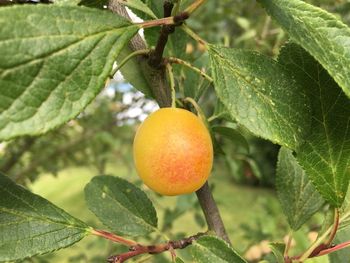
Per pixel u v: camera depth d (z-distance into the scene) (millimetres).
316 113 104
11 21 74
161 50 105
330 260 143
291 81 99
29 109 74
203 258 108
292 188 140
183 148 97
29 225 113
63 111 76
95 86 79
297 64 103
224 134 155
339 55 89
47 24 77
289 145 94
